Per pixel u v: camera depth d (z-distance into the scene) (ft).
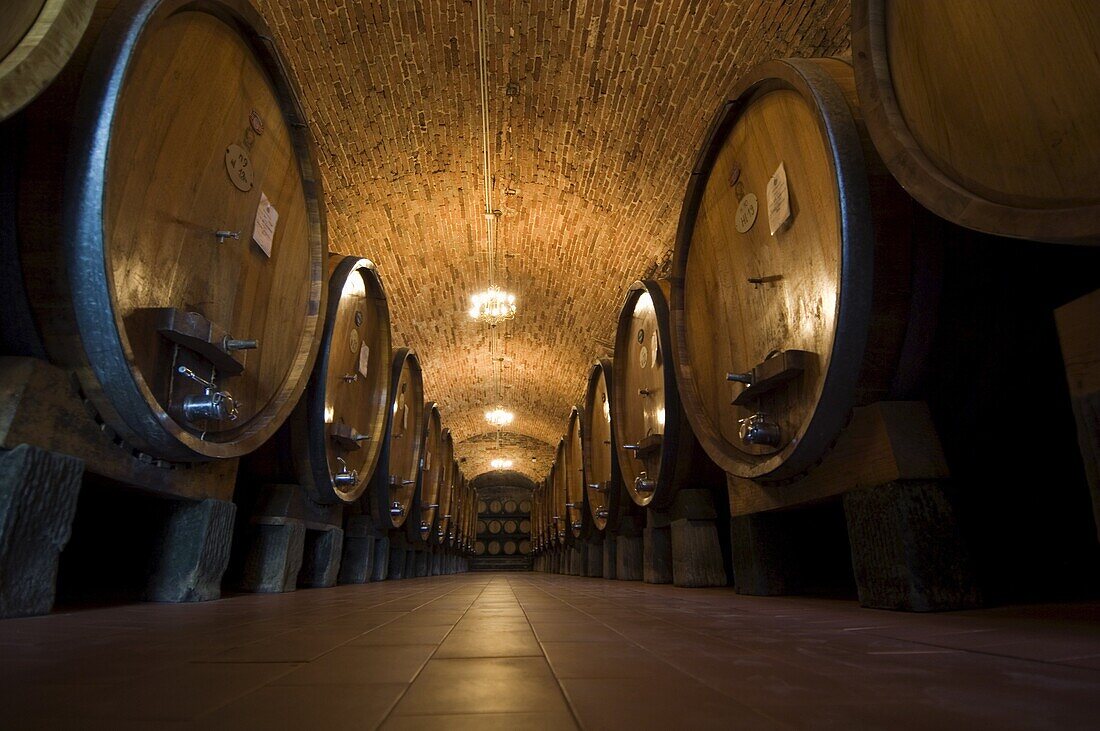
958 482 8.14
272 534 12.92
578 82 25.26
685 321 13.75
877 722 2.43
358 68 23.38
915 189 5.85
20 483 5.95
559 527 42.09
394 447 22.41
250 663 3.86
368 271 17.07
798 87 8.85
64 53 5.13
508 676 3.42
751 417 9.55
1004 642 4.58
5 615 5.91
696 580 14.96
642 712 2.61
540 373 59.31
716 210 12.43
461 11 22.52
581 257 38.04
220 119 9.23
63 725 2.43
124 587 9.77
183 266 8.34
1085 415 4.44
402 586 17.38
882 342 7.78
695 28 20.83
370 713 2.61
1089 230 4.13
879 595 7.41
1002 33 5.04
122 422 7.24
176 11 8.03
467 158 31.01
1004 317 7.91
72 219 6.23
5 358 6.29
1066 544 8.29
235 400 9.80
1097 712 2.58
